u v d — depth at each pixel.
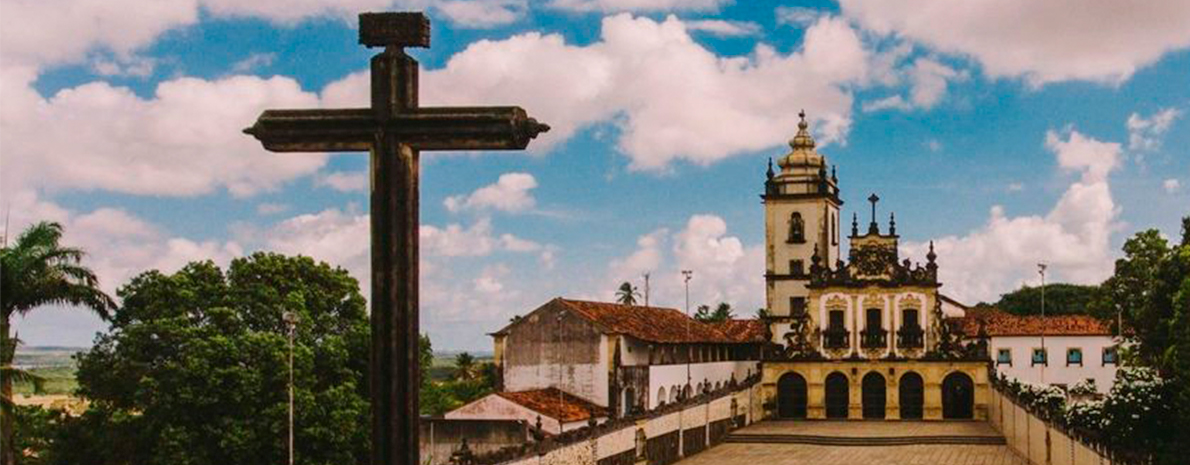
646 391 74.12
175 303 55.94
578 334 73.81
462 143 8.16
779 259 97.12
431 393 103.00
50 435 54.22
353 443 54.84
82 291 46.00
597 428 50.62
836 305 87.38
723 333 102.69
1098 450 44.47
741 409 79.94
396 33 8.20
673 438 62.66
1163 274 70.00
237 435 50.47
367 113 8.16
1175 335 57.72
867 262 87.06
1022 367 103.25
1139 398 54.84
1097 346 102.00
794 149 99.31
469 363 137.75
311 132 8.24
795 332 87.94
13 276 44.34
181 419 51.22
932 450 67.19
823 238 96.25
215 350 51.16
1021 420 64.31
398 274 8.17
